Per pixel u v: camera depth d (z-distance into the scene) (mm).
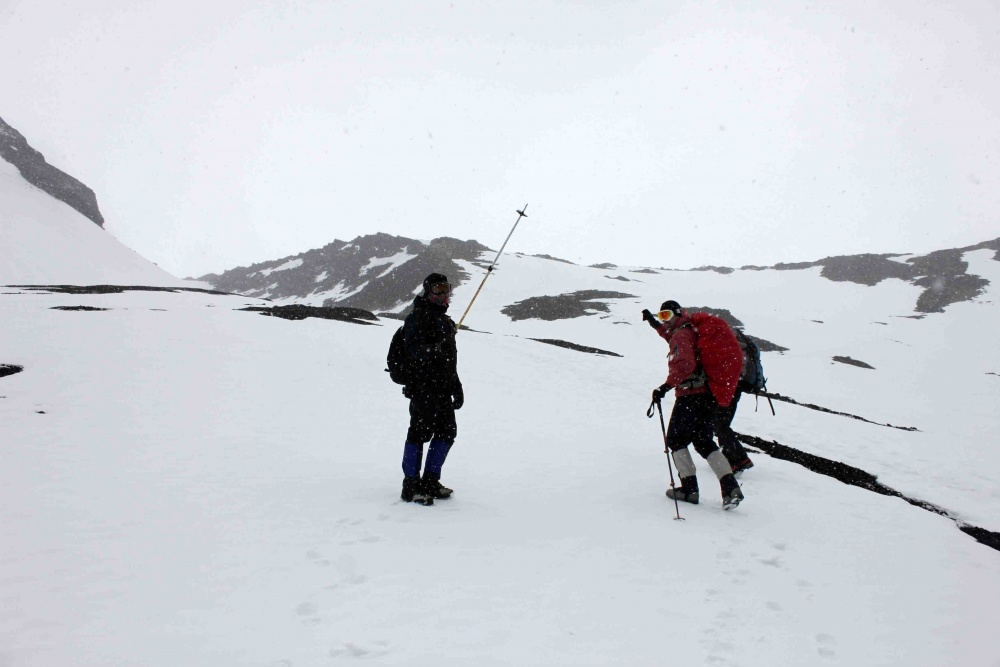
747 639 2623
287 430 7152
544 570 3287
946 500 6242
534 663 2312
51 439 6090
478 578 3141
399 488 4875
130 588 2898
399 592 2939
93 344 11094
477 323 50750
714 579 3289
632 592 3051
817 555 3793
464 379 12242
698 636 2621
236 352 11852
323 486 4895
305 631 2525
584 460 6168
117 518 3936
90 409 7570
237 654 2309
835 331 46906
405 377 4527
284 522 3963
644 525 4129
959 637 2771
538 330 44531
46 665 2146
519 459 6121
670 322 4914
